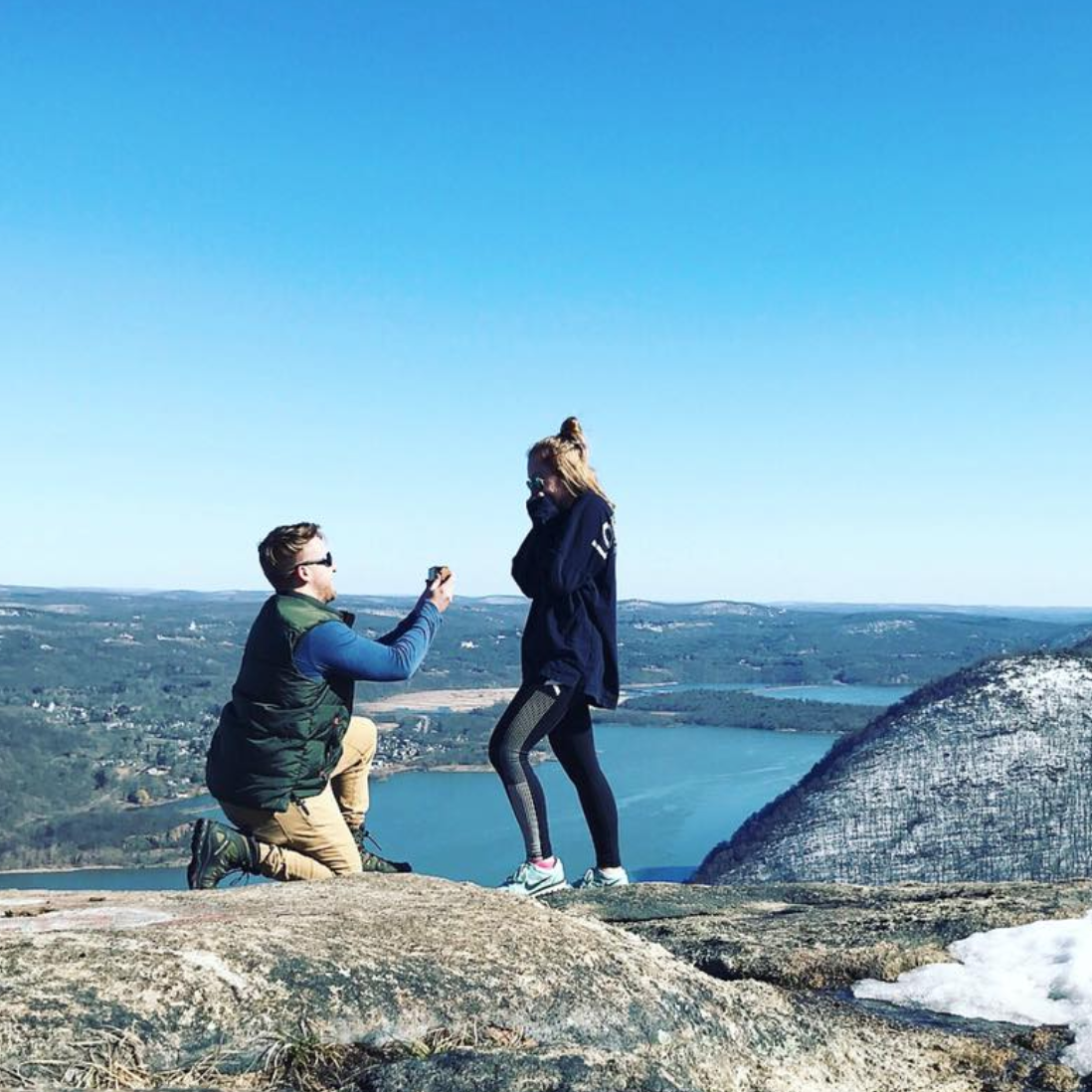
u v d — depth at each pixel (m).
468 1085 2.59
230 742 4.64
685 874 86.38
